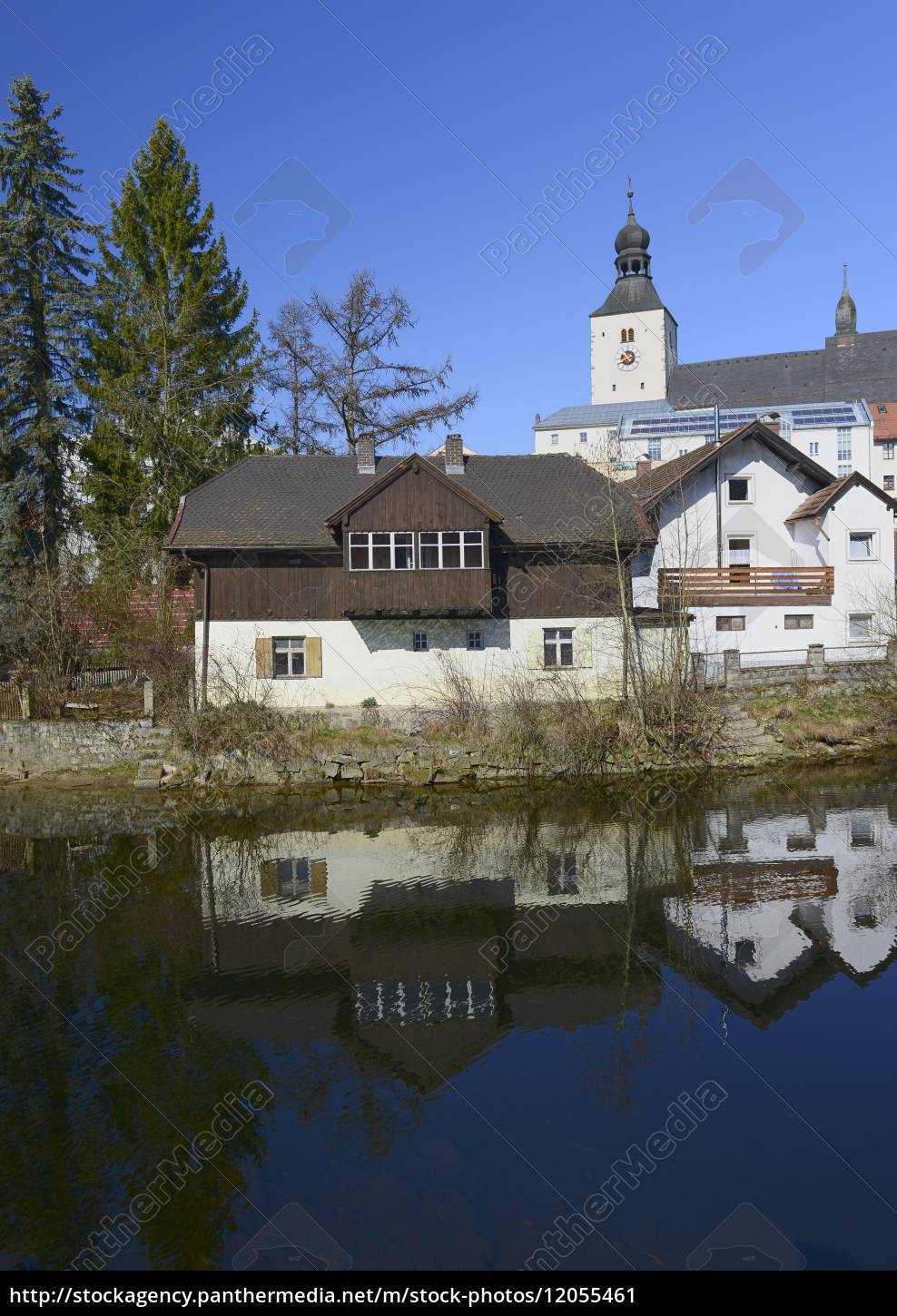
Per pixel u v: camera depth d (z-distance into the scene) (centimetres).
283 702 2628
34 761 2364
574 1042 945
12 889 1484
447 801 2148
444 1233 664
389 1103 841
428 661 2677
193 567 2677
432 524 2561
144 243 3084
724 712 2617
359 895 1437
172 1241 662
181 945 1229
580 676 2709
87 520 2953
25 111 2936
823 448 6581
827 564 3175
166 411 2958
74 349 2912
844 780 2283
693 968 1123
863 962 1130
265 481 2886
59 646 2542
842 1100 830
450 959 1162
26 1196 716
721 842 1717
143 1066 909
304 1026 987
